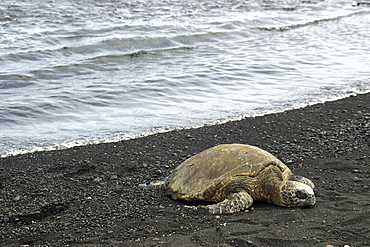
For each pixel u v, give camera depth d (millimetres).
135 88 12031
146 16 22844
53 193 6066
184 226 4750
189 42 18219
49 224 5039
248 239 4285
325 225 4492
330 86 12156
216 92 11883
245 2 29188
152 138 8578
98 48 16672
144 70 13984
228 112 10203
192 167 5598
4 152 7910
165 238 4473
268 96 11422
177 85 12383
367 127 8539
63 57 15469
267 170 5309
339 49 16781
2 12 22391
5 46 16203
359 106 10188
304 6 28562
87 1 27234
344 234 4254
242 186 5230
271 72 13758
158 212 5195
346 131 8375
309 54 16078
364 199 5133
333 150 7258
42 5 25125
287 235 4328
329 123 9039
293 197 5012
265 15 24344
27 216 5305
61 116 9977
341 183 5754
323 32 20422
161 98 11352
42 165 7289
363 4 29938
